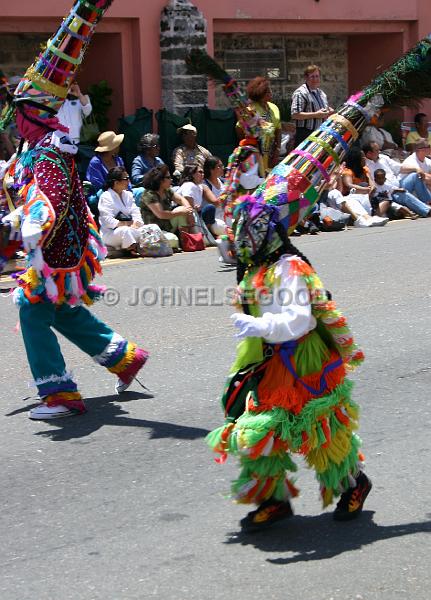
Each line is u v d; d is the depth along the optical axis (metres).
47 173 7.67
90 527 6.07
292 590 5.18
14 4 18.91
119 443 7.50
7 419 8.11
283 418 5.53
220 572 5.40
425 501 6.32
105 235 15.86
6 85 8.25
